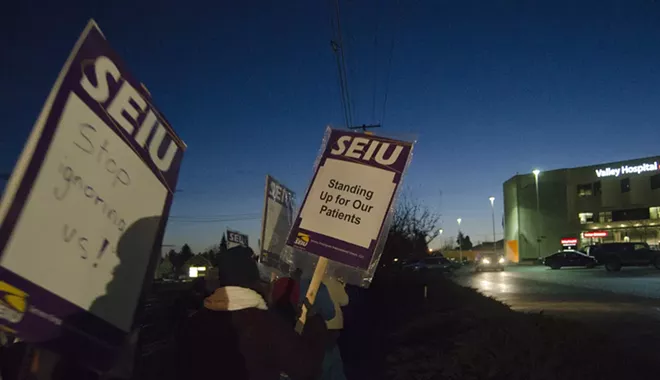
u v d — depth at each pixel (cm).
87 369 201
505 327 820
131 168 196
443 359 742
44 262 164
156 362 827
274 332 266
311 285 352
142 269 200
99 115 182
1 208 152
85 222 177
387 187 368
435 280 2173
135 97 198
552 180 6912
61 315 169
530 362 638
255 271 279
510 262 7181
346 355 1008
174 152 218
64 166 169
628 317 1396
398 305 1584
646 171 6106
